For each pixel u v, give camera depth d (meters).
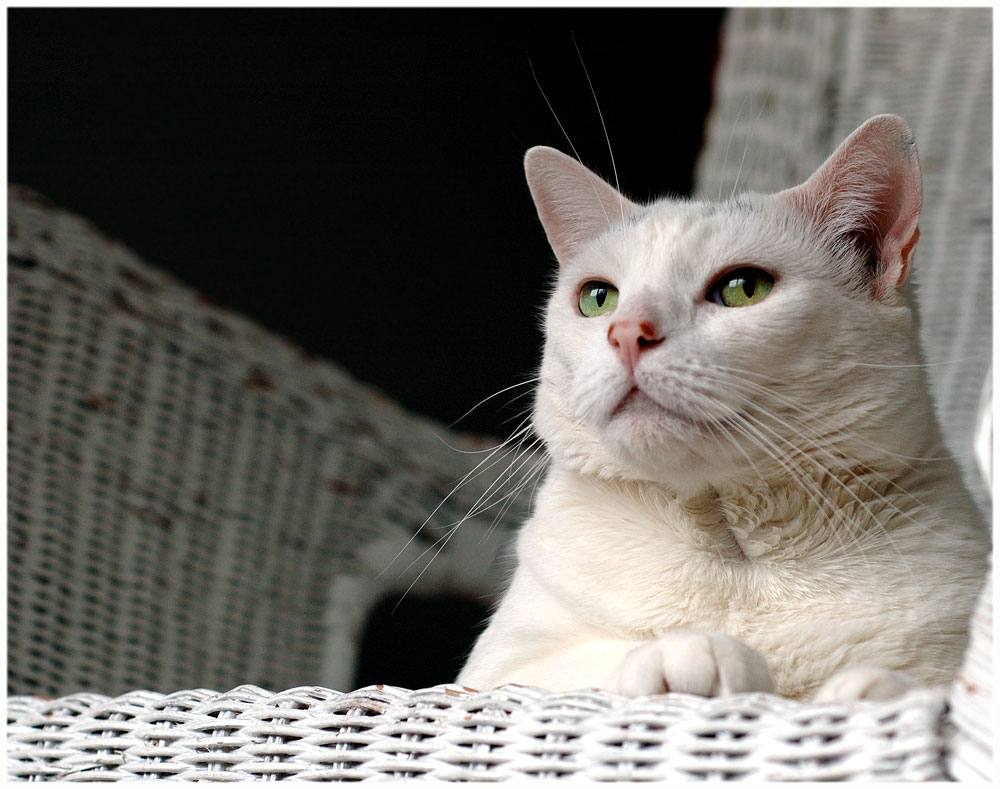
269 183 1.95
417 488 1.49
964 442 1.36
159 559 1.40
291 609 1.42
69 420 1.39
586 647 1.04
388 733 0.97
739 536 1.05
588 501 1.08
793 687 1.03
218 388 1.45
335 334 1.95
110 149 1.91
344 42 1.98
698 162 1.80
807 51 1.58
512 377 1.93
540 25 2.02
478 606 1.69
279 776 0.97
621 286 1.08
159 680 1.39
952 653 1.02
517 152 1.99
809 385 1.05
